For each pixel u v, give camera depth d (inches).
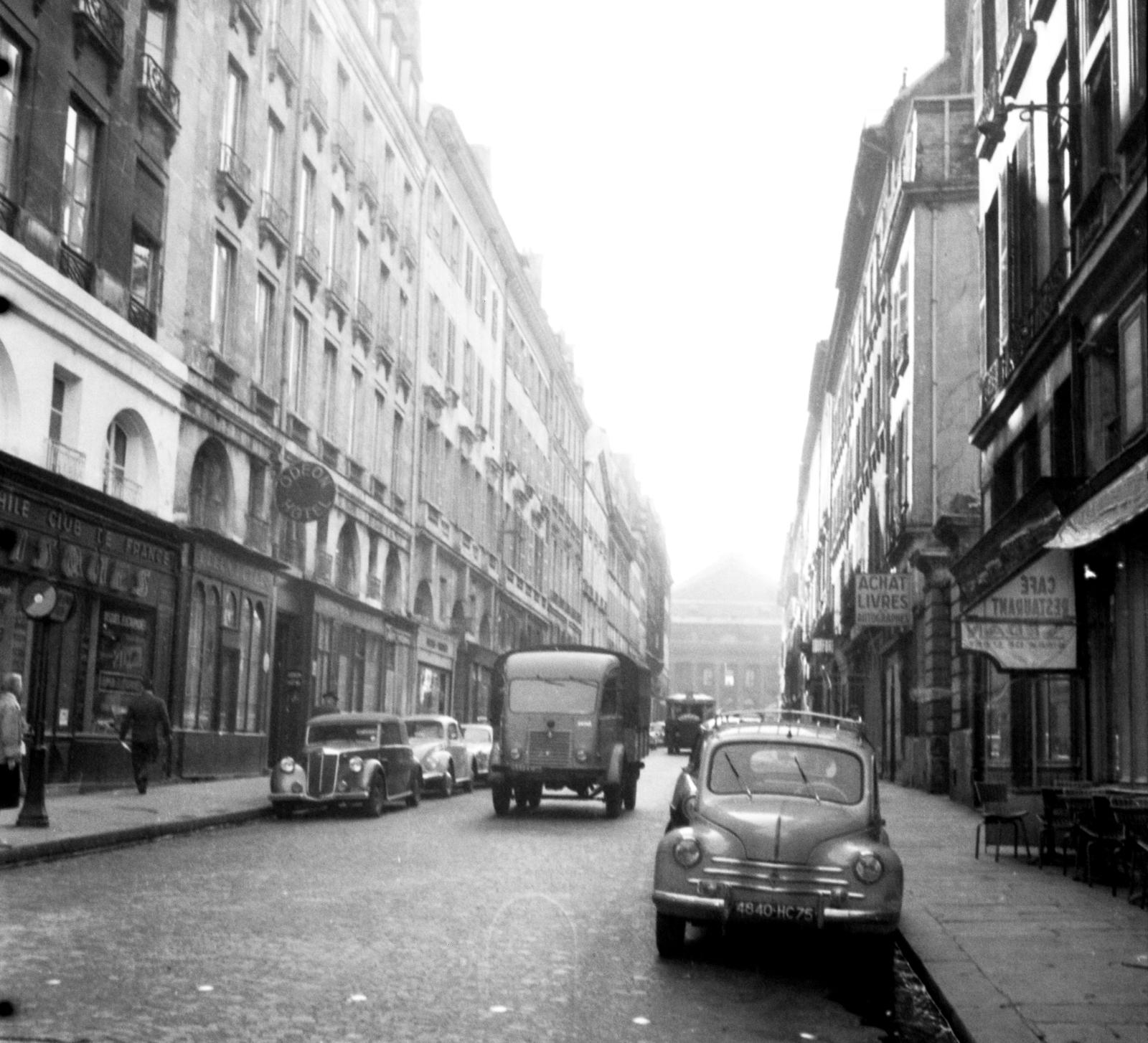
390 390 1592.0
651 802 1157.7
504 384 2297.0
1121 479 560.1
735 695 6230.3
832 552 2600.9
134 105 940.0
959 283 1339.8
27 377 787.4
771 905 381.4
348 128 1432.1
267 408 1187.3
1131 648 631.8
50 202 815.7
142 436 951.0
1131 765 629.0
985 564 879.7
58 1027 285.7
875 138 1568.7
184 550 1003.3
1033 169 847.7
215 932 408.2
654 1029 306.7
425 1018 307.3
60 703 839.7
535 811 1005.2
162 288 989.2
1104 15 687.1
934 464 1322.6
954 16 1551.4
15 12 768.9
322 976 349.4
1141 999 329.1
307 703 1266.0
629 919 466.9
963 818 942.4
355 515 1444.4
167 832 701.3
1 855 543.8
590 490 3526.1
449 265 1905.8
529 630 2583.7
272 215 1201.4
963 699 1138.0
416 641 1701.5
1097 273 650.8
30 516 783.1
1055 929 434.6
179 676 996.6
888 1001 350.3
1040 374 798.5
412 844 702.5
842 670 2352.4
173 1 1007.6
